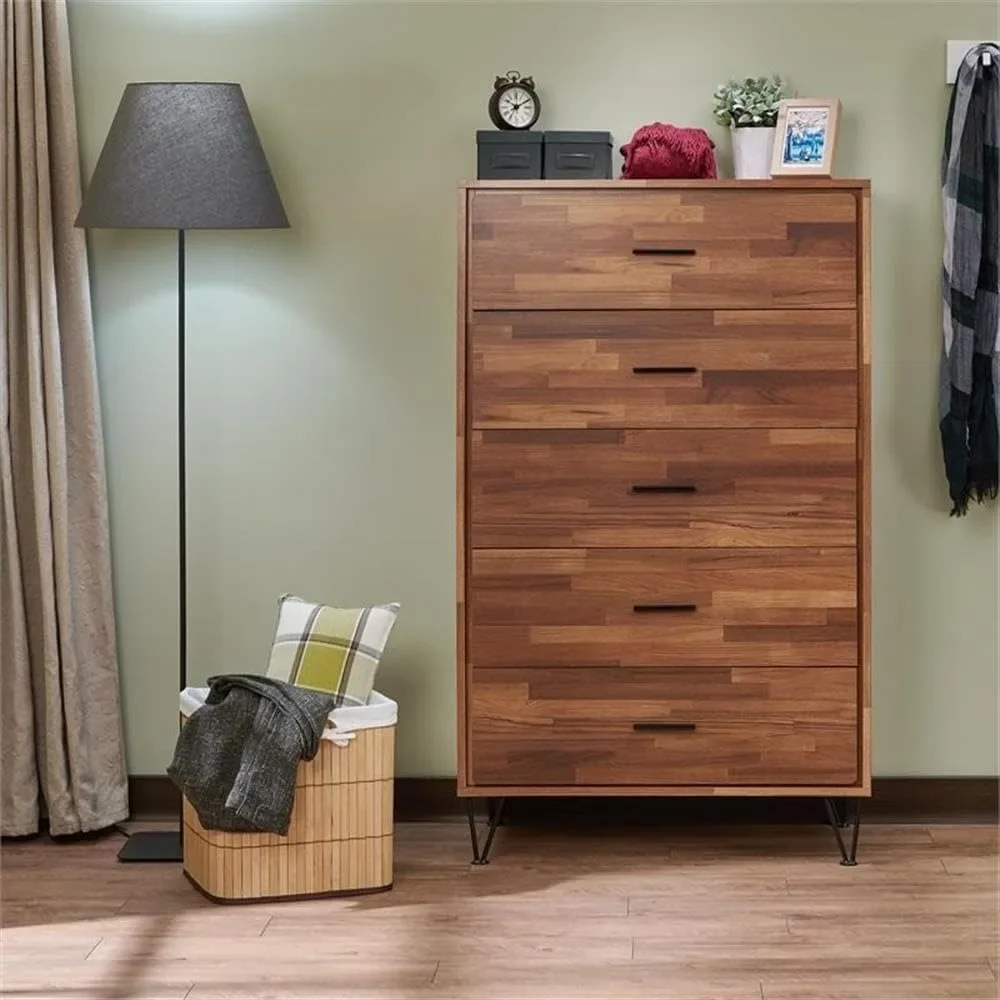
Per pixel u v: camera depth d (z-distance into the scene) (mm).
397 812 4020
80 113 3961
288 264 3984
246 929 3330
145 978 3084
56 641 3871
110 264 3988
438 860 3748
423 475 4000
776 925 3318
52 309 3844
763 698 3660
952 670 3988
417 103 3955
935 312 3943
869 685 3643
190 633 4031
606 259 3625
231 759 3473
